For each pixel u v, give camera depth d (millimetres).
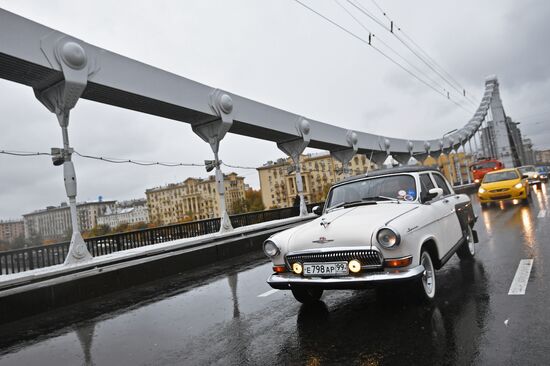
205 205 136875
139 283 8312
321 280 3947
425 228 4305
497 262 5832
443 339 3215
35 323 5867
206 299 6031
